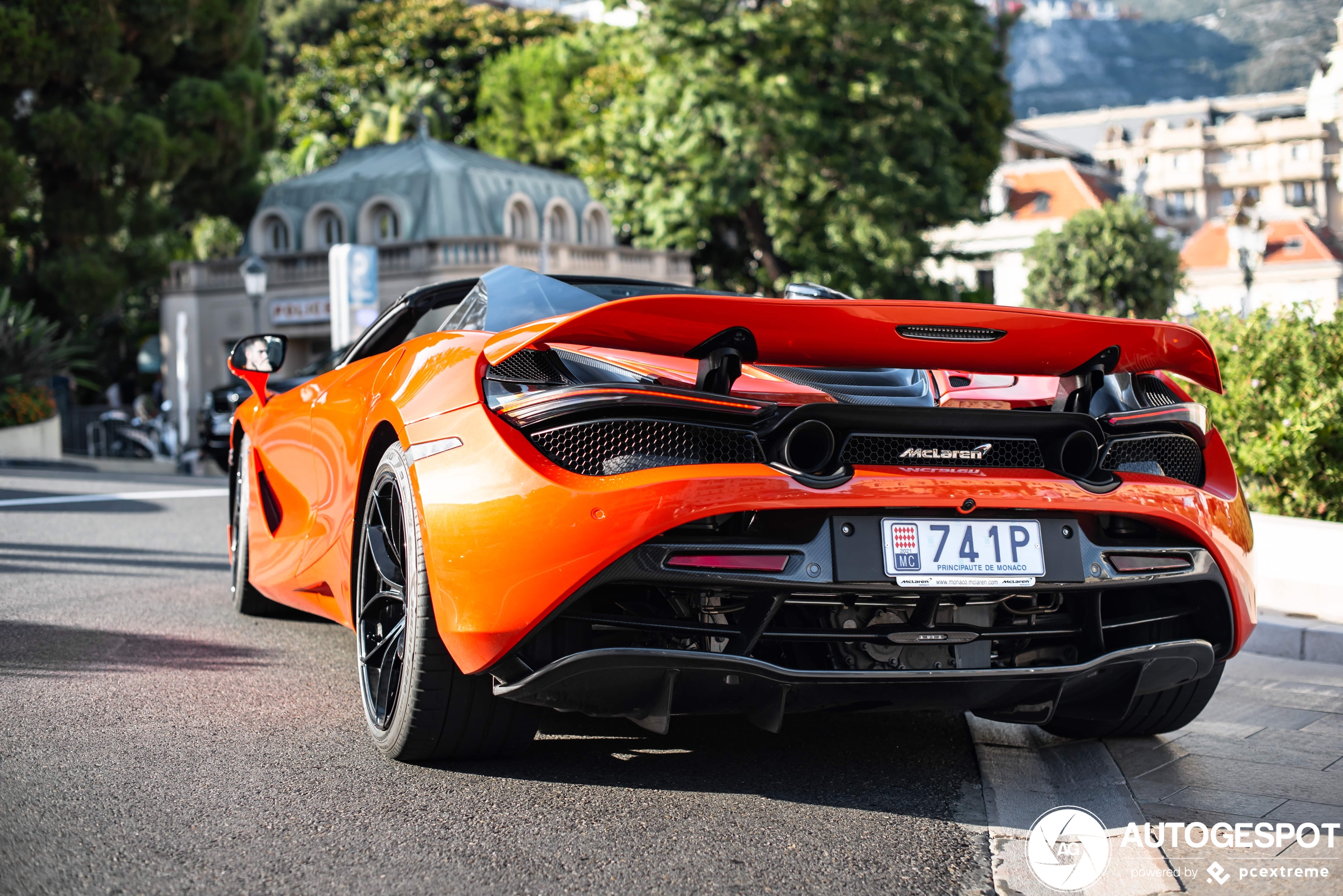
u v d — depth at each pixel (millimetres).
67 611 4367
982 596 2367
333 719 3006
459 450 2373
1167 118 116500
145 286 33031
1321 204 97938
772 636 2332
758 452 2299
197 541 6477
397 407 2639
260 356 4113
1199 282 59500
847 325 2277
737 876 2078
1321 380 5461
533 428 2312
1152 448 2639
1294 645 4219
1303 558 4586
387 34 46438
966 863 2178
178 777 2529
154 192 27234
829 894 2016
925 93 27062
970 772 2750
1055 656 2541
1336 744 3076
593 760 2723
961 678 2375
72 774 2523
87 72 22094
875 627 2383
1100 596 2479
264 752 2715
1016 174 60094
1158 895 2068
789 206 27359
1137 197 24453
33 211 23703
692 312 2219
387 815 2326
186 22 23719
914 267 28641
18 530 6621
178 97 24516
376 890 1977
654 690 2311
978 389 2750
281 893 1950
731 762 2756
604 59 31688
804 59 26859
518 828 2279
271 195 30062
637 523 2182
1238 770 2828
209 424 15055
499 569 2254
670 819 2355
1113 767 2822
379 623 2832
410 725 2520
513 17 47938
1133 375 2754
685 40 26562
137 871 2027
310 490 3441
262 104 26781
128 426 22078
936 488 2318
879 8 26688
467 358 2500
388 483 2707
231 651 3785
